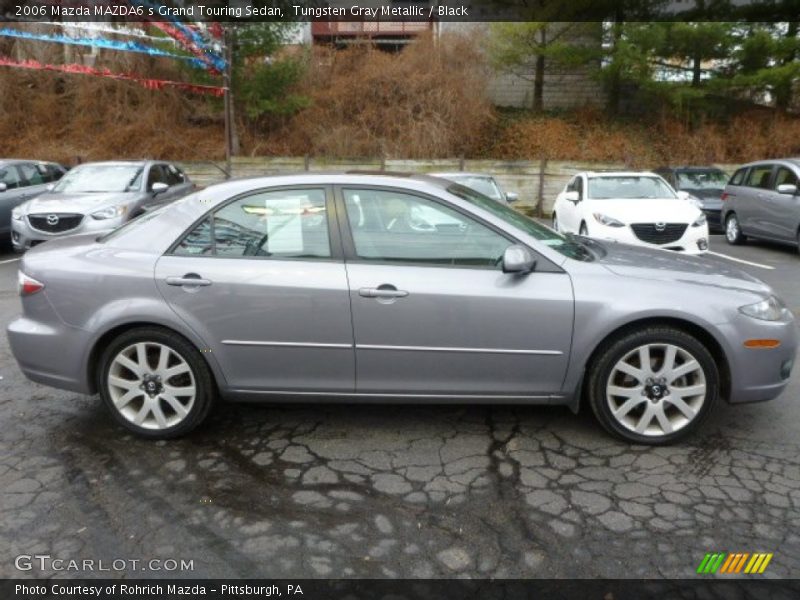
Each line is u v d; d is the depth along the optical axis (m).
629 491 3.24
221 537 2.90
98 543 2.86
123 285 3.68
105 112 20.88
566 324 3.57
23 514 3.08
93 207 9.70
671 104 20.64
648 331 3.60
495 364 3.63
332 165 18.67
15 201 11.60
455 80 20.41
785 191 10.77
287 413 4.24
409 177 3.94
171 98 20.73
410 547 2.81
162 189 10.95
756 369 3.62
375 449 3.72
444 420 4.11
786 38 18.16
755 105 21.00
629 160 18.34
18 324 3.88
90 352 3.75
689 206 9.61
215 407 4.30
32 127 20.69
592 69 20.31
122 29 17.48
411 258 3.67
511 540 2.85
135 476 3.44
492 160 18.94
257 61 18.94
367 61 21.14
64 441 3.85
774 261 10.62
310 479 3.39
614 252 4.11
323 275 3.61
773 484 3.29
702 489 3.25
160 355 3.76
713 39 18.16
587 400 4.35
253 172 18.56
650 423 3.71
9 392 4.62
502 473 3.44
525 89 22.94
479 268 3.63
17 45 20.22
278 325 3.63
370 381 3.70
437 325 3.58
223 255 3.72
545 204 18.45
